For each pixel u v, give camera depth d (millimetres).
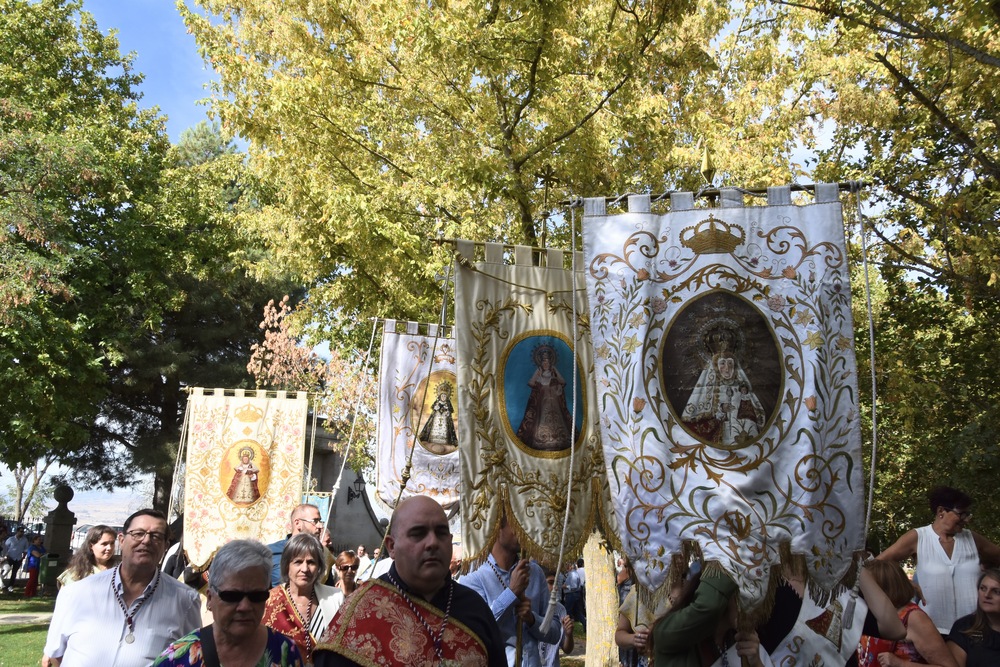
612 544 6266
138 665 4699
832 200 5145
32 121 22062
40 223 20234
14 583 28578
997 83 11086
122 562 4852
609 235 5172
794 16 15133
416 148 13773
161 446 31484
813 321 5004
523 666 5777
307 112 13031
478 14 11734
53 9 25078
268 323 24938
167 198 26750
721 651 4508
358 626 3500
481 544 5902
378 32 13164
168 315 31953
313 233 13930
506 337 6363
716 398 4945
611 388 4988
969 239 12094
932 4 10367
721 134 13766
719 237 5129
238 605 3574
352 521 28484
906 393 13570
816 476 4832
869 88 13820
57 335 21531
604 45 11859
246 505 10922
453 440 11898
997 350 13180
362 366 17938
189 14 14016
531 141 13000
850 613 4711
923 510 14820
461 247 6363
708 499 4812
